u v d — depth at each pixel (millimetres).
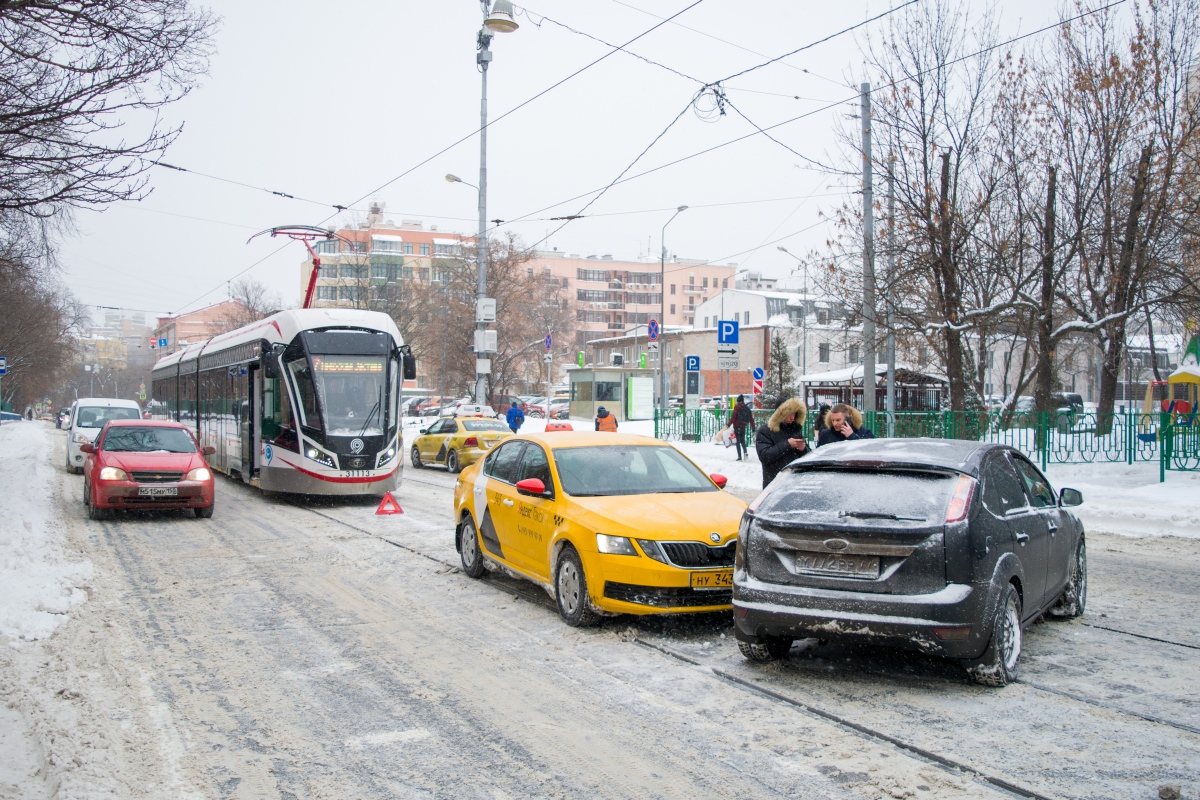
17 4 9680
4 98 10281
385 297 62312
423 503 16531
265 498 17438
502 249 54281
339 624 7492
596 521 7238
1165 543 11945
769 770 4457
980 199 21078
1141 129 20141
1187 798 4082
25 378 72750
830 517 5746
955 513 5535
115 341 151375
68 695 5586
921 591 5445
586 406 46531
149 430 15188
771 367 48312
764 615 5840
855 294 21438
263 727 5113
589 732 5008
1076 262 22172
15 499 15211
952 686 5758
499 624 7488
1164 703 5391
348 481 15719
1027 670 6090
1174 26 19969
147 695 5656
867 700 5496
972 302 22266
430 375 88000
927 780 4301
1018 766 4449
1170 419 17766
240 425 18719
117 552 11062
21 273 16531
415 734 5004
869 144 19719
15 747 4816
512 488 8719
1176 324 24453
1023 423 19531
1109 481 17734
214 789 4281
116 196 10914
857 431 9281
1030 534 6250
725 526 7211
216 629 7316
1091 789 4176
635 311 133625
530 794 4227
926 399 35812
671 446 8945
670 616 7660
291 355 16312
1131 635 7023
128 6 10383
